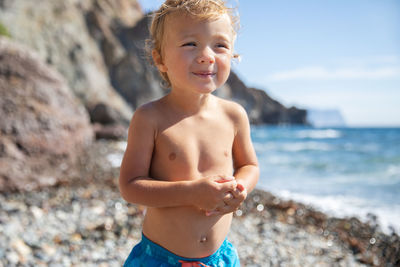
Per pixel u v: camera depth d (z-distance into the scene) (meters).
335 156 19.95
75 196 6.02
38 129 6.93
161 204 1.45
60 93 8.08
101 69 35.62
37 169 6.71
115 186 7.03
